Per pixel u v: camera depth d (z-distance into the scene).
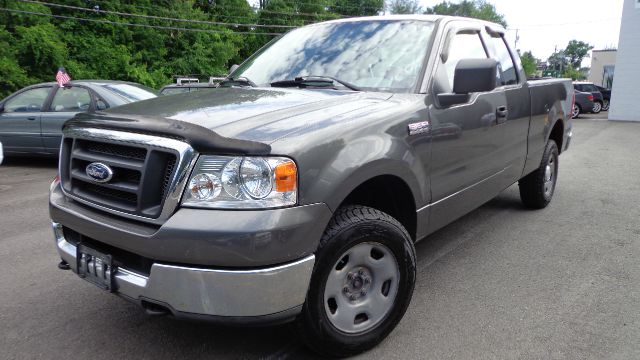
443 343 2.86
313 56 3.67
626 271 3.90
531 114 4.72
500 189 4.32
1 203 6.26
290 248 2.17
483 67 2.91
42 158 9.77
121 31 29.39
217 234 2.06
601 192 6.64
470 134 3.52
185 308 2.18
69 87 8.50
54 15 26.98
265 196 2.13
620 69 22.69
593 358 2.70
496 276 3.81
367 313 2.70
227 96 3.04
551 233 4.85
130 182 2.35
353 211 2.57
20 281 3.77
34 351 2.81
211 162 2.14
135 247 2.22
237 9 41.44
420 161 2.97
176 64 32.03
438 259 4.18
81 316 3.22
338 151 2.39
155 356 2.76
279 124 2.40
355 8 52.44
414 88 3.14
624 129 17.47
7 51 22.56
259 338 2.92
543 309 3.27
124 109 2.83
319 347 2.56
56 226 2.82
